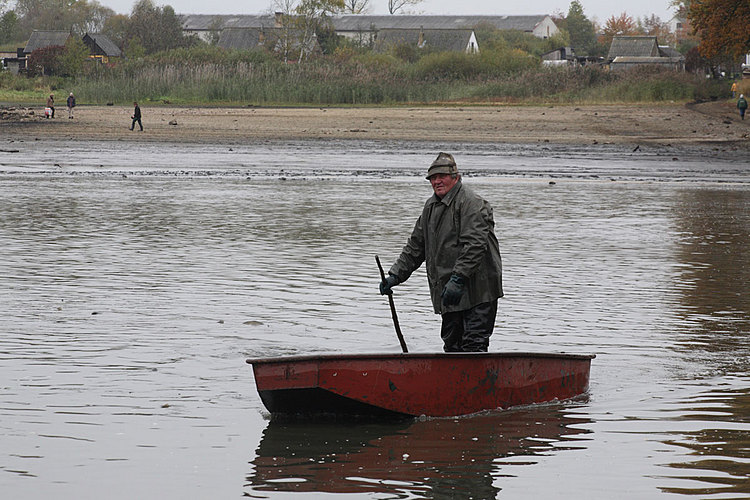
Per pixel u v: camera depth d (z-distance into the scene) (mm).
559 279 33219
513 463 15961
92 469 15477
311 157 90875
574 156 94312
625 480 15195
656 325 26344
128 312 27047
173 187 64625
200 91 179000
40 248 38625
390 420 18328
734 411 18922
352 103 176625
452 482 15094
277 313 27219
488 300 20609
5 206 52625
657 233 45531
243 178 71875
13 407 18531
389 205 55156
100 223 46500
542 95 187375
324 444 16859
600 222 49406
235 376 20922
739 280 33312
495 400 19062
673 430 17734
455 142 109062
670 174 78875
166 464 15758
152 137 112562
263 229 44938
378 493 14578
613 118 142750
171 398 19312
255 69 190375
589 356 20359
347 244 40531
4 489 14609
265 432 17453
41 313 26797
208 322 25938
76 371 21062
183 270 33969
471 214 20250
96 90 180500
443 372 18547
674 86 191250
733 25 162250
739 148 106250
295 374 17734
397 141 109750
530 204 57156
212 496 14430
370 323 26188
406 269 21359
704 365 22375
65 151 94625
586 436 17438
